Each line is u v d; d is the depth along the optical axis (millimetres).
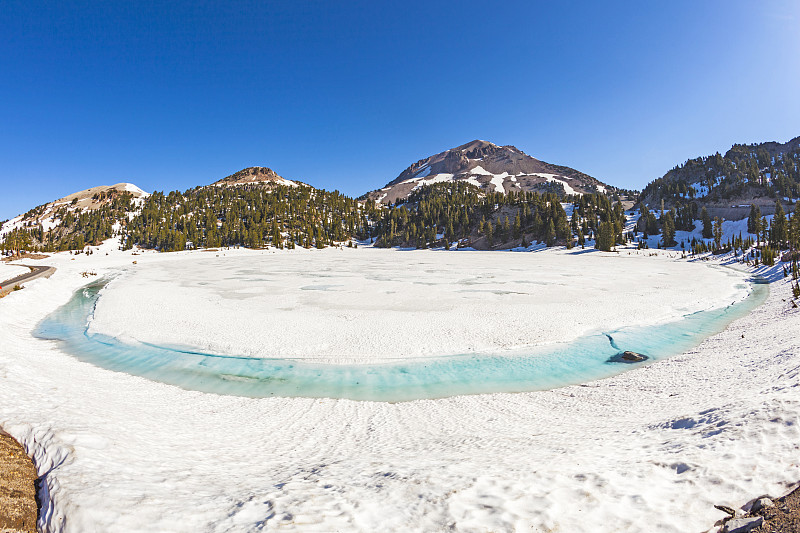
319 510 5812
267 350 19172
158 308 28312
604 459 7234
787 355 12430
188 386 15250
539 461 7539
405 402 13875
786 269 41094
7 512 5891
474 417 12227
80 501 5793
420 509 5812
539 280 43938
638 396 12844
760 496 5426
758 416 7512
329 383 15648
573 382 15539
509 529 5227
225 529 5375
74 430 8414
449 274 51812
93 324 24234
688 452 6836
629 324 23547
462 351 19172
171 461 8195
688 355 17516
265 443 10266
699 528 5059
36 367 14812
